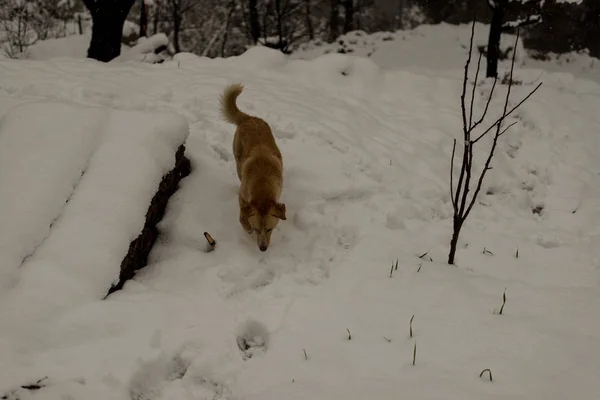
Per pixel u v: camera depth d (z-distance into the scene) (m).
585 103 8.34
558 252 5.05
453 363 3.39
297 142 6.59
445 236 5.29
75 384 3.20
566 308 3.97
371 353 3.54
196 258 4.76
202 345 3.71
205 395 3.38
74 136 4.91
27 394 3.08
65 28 16.05
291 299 4.18
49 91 7.07
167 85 7.87
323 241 5.11
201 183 5.64
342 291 4.31
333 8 23.83
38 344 3.43
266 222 4.73
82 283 3.91
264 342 3.88
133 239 4.45
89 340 3.55
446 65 18.20
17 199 4.26
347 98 8.20
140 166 4.86
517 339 3.56
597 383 3.11
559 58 18.89
